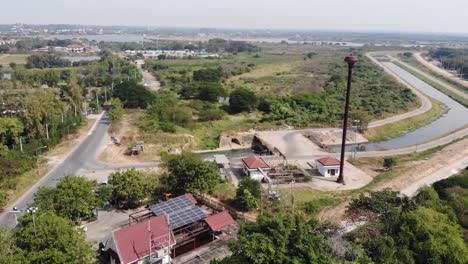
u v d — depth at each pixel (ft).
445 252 143.23
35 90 377.30
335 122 398.01
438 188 221.25
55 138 296.92
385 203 174.50
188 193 198.80
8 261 112.06
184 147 314.76
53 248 124.47
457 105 547.08
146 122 353.10
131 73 642.63
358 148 344.69
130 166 265.54
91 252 134.00
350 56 230.48
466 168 276.41
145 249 146.51
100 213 193.36
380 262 139.23
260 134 357.41
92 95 466.29
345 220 179.93
